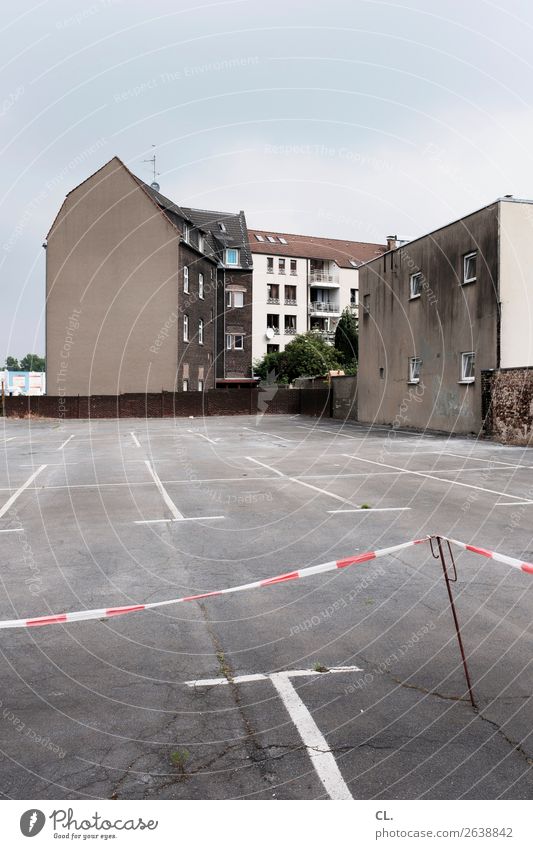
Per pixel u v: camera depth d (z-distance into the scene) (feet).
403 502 34.40
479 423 71.67
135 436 85.81
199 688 12.96
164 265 132.26
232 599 18.61
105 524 29.71
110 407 130.52
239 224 168.55
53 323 133.39
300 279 195.62
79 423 116.26
